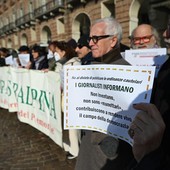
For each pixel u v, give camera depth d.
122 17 13.44
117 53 1.59
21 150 3.58
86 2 16.81
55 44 3.95
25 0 29.50
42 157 3.31
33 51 5.39
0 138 4.12
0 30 44.03
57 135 3.36
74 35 19.30
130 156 1.34
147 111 0.78
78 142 3.12
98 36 1.55
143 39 2.94
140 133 0.77
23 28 31.86
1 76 5.52
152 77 1.02
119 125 1.18
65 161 3.17
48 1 22.59
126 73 1.12
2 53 7.96
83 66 1.33
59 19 21.55
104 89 1.24
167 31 1.57
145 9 14.32
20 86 4.50
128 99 1.12
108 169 1.40
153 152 0.77
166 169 0.77
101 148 1.46
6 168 3.04
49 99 3.48
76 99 1.38
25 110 4.47
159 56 2.41
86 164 1.57
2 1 40.62
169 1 9.45
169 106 0.95
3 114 5.69
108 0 14.59
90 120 1.34
